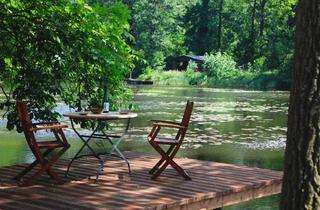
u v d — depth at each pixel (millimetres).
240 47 59906
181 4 62969
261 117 19438
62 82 8273
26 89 7875
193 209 5609
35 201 5344
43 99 7922
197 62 55438
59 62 7582
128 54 7988
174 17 59875
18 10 7422
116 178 6477
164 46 56812
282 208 3547
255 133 15508
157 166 6734
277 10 52188
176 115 19312
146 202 5340
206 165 7543
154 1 57031
